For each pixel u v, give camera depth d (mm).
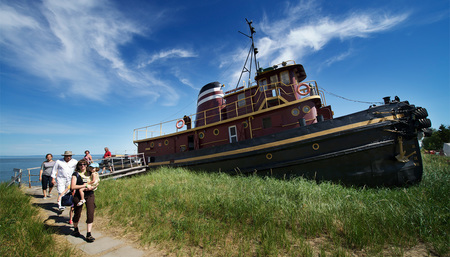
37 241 4227
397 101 8297
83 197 4754
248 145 10422
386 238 4289
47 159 9344
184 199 6707
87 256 3961
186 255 3930
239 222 5191
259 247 4016
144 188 8594
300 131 9250
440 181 7535
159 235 4602
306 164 9039
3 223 4816
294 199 6391
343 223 4816
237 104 12961
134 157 15070
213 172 11023
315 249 4047
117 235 4914
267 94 11555
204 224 5020
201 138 13047
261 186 7672
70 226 5574
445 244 3912
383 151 8094
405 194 6410
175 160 13211
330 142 8734
